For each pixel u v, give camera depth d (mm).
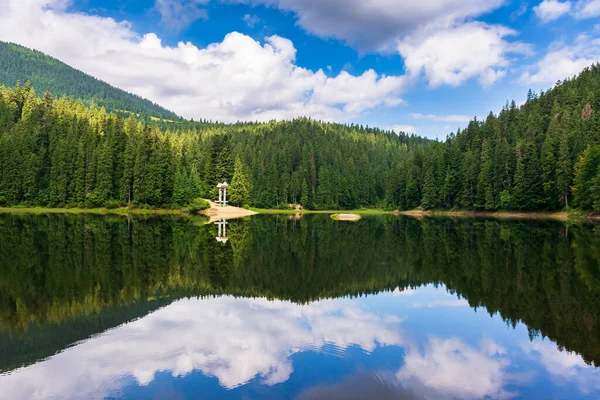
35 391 8438
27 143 81625
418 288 18750
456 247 32250
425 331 12758
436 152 110062
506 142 86062
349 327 13047
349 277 21203
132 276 20094
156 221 58344
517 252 28484
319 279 20703
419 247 32812
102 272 20812
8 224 45719
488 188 82688
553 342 11844
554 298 16406
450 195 97938
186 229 47156
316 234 44688
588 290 17531
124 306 14992
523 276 20594
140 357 10242
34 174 79188
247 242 35969
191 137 164875
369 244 35156
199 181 90500
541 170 73625
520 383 9211
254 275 21438
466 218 78125
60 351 10609
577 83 112625
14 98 103438
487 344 11656
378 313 14734
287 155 139375
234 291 17922
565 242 33500
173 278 20094
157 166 83250
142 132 90312
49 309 14422
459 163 98375
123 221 55750
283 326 13039
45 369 9516
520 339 12070
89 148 82125
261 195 120375
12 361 9969
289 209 121688
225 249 30844
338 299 16812
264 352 10703
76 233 38188
